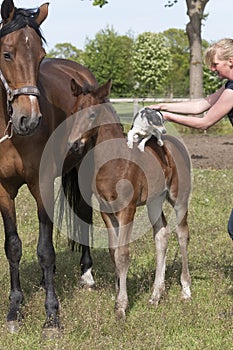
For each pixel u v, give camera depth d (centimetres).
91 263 552
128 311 468
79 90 438
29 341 415
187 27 1889
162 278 494
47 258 453
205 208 804
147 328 429
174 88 4056
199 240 655
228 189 906
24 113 400
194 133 1938
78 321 433
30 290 515
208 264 577
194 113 475
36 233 698
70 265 583
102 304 472
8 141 438
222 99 435
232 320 441
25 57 404
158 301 486
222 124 1992
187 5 1872
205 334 423
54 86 506
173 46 5619
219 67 431
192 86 1898
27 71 404
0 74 422
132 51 3884
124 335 416
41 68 544
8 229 459
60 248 648
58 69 570
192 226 709
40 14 437
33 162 447
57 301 451
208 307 468
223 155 1367
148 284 528
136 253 612
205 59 439
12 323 441
